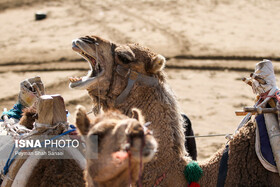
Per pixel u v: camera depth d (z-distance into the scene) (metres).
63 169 8.87
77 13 63.31
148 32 53.53
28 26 58.59
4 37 54.53
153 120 10.57
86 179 7.40
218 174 10.56
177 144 10.64
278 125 10.32
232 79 39.03
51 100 9.16
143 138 6.30
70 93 35.50
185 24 56.31
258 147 10.31
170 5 65.25
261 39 49.59
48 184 8.73
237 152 10.54
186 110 32.00
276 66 41.03
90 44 10.80
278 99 10.34
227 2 66.00
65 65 43.34
